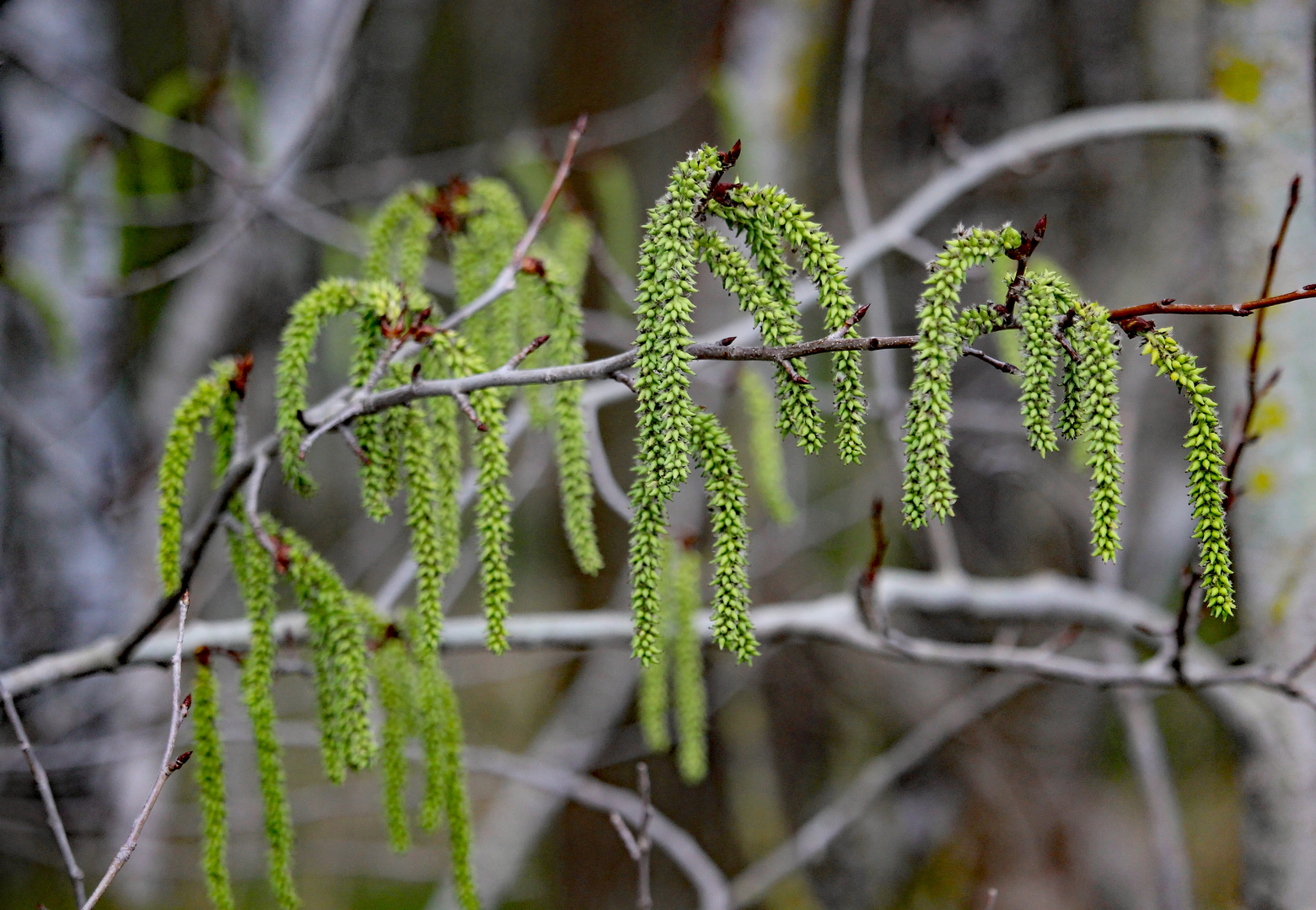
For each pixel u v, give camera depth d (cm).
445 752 269
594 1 1053
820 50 712
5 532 589
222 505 264
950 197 451
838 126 851
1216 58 427
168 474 261
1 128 596
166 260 670
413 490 233
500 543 216
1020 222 846
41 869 657
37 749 557
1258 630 415
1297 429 407
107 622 600
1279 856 402
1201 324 740
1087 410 178
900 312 836
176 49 791
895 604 439
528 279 295
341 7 593
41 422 597
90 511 564
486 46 1124
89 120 613
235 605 795
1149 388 788
